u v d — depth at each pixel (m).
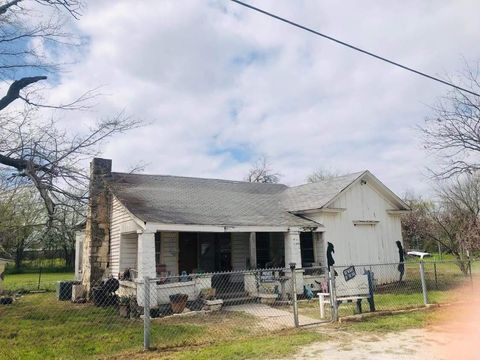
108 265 15.73
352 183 17.39
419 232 25.33
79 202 10.59
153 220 12.38
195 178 20.02
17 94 10.94
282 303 13.29
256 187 21.31
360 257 17.23
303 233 17.47
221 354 6.47
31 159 10.15
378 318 9.23
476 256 22.95
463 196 22.02
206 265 17.38
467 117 14.77
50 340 8.48
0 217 13.91
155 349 7.20
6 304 14.61
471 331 7.77
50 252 37.12
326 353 6.40
